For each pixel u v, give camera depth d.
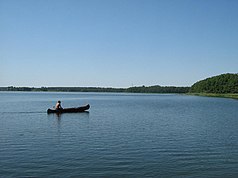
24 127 41.66
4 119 52.62
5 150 26.27
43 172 20.06
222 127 42.03
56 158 23.48
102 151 25.97
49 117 56.34
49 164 21.84
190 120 51.47
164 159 23.44
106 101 143.25
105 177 19.19
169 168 21.08
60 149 26.70
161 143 29.59
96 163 22.14
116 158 23.59
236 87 193.50
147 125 43.94
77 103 121.12
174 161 22.88
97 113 66.00
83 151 25.89
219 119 53.44
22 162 22.33
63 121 49.50
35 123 46.59
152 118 54.84
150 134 35.16
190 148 27.38
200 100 146.38
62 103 121.50
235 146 28.39
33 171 20.25
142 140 31.14
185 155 24.77
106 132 36.66
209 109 80.81
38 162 22.33
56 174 19.69
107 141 30.53
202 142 30.27
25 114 62.78
